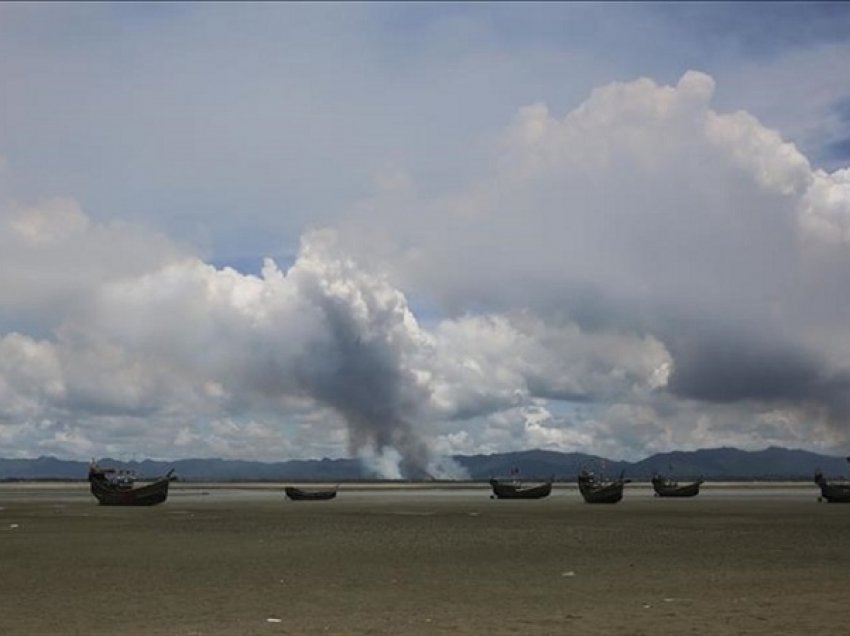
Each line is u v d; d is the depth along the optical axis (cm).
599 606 3086
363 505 12512
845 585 3600
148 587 3600
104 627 2723
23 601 3241
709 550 5125
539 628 2678
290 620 2834
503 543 5650
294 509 11000
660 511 10206
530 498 16250
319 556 4831
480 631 2636
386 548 5306
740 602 3153
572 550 5147
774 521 8019
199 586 3625
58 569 4247
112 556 4856
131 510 10681
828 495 13575
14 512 10112
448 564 4416
